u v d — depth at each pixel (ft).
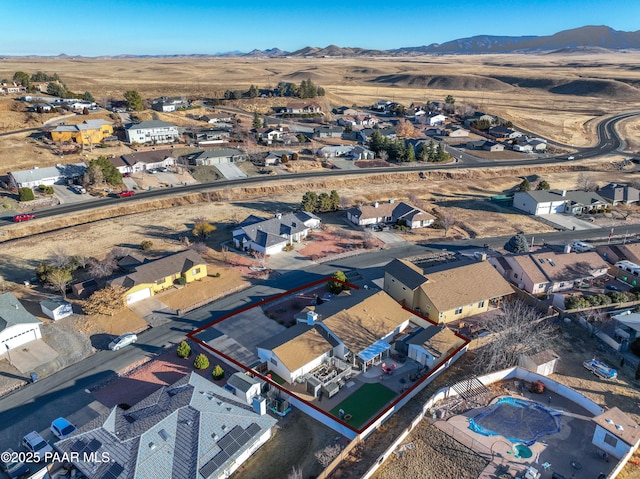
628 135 559.79
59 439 122.11
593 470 112.98
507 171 409.08
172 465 106.01
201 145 430.61
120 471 103.50
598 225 289.53
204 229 252.62
